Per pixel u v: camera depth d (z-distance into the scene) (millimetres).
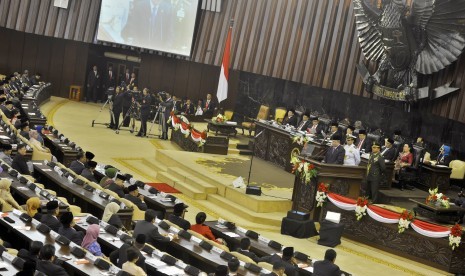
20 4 35656
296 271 13367
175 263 12289
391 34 25062
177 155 25531
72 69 38312
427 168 23422
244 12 32719
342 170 20422
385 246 19078
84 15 35531
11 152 19875
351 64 28531
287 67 31000
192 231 14789
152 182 23109
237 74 34438
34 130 22000
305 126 26250
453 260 17875
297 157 21062
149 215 13977
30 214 14242
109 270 11438
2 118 23203
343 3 29078
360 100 29000
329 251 13578
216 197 21734
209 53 33688
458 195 22625
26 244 12922
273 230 19719
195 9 33750
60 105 35875
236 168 24719
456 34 23375
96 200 16062
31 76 37812
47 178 18312
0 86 29031
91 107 36750
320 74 29734
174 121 28969
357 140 24938
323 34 29734
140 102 31156
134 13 34594
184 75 36625
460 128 25094
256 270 12453
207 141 26953
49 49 38188
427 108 25203
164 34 34344
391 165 22578
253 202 20734
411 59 25000
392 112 27594
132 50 37969
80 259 11695
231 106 34750
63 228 12953
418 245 18484
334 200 19797
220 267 11297
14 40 37969
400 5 24844
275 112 31672
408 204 22062
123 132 30891
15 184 16094
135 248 11867
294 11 30938
